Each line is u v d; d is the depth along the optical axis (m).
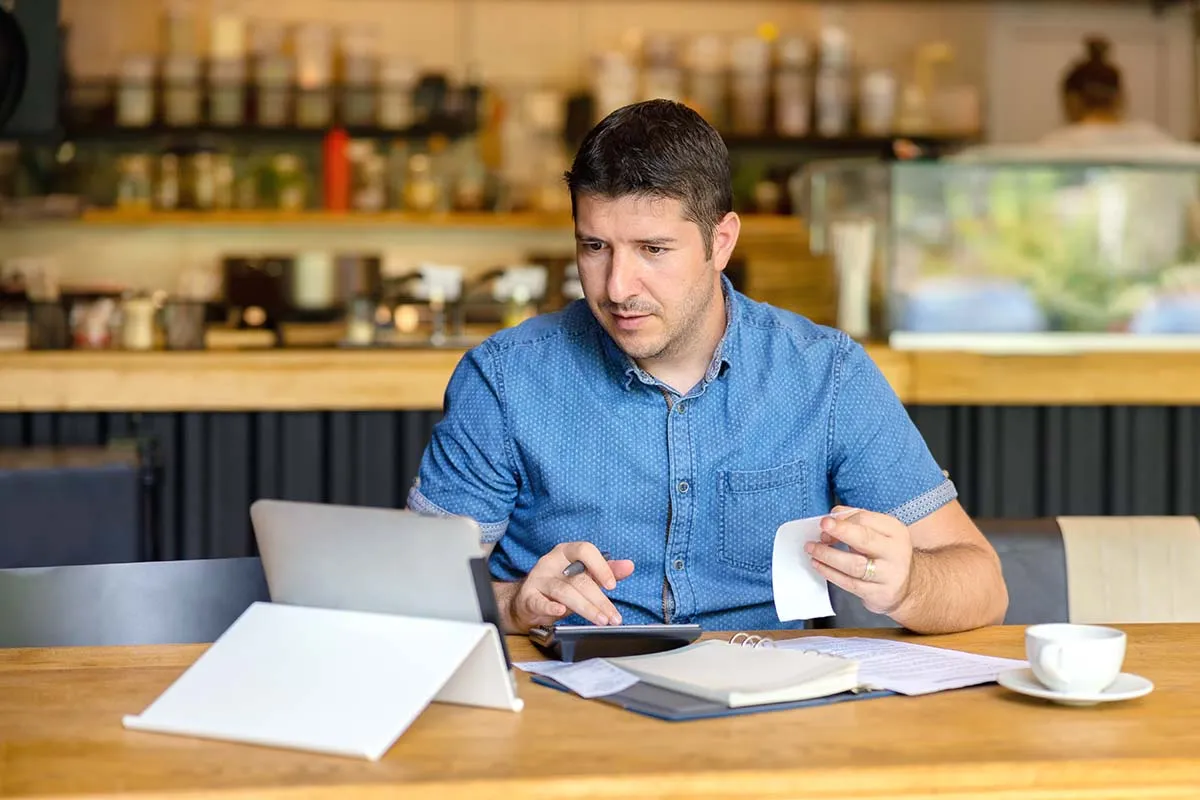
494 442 1.69
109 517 3.01
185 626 1.57
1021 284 3.41
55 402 3.33
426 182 5.27
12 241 5.42
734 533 1.68
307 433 3.45
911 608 1.41
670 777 0.98
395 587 1.16
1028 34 5.93
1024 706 1.17
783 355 1.70
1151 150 4.50
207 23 5.52
